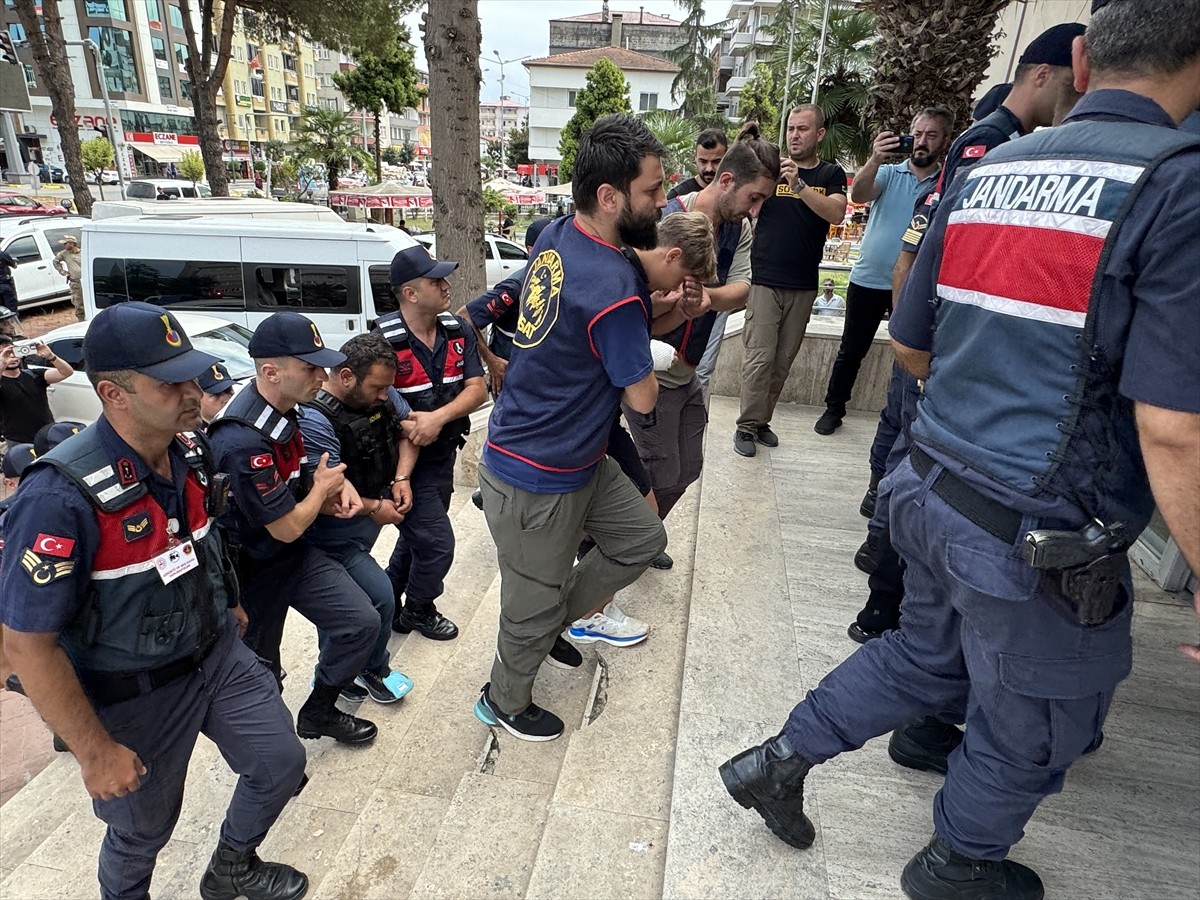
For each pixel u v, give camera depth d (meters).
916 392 2.65
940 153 3.75
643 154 1.80
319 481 2.47
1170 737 2.15
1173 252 1.07
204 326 7.55
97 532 1.64
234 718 2.00
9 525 1.59
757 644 2.58
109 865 2.00
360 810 2.54
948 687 1.59
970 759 1.51
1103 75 1.25
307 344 2.28
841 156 14.23
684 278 2.11
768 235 3.88
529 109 53.50
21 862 2.77
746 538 3.29
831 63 15.05
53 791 3.19
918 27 4.42
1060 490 1.25
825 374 5.12
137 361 1.57
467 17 5.75
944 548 1.40
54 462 1.61
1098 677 1.33
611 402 2.03
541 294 2.00
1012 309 1.27
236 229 9.50
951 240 1.43
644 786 2.21
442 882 2.02
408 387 3.05
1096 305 1.17
